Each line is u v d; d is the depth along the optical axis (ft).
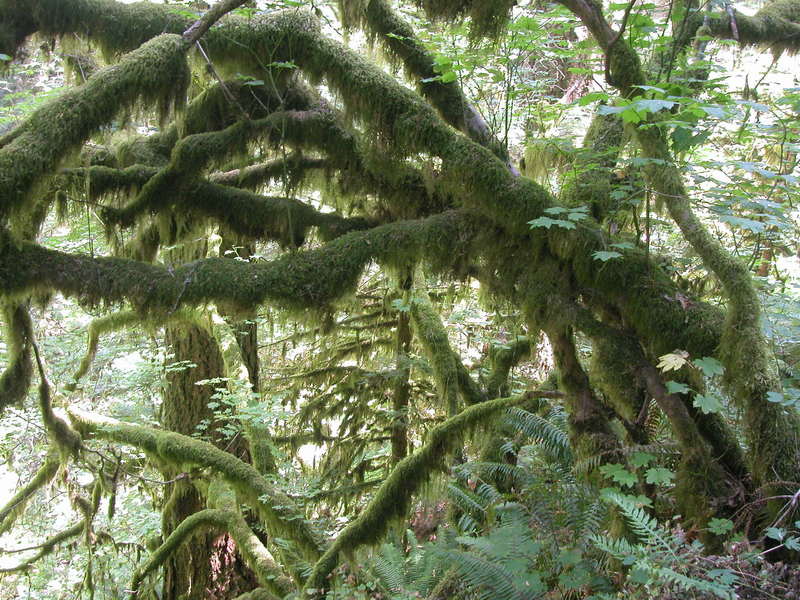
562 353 11.79
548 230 11.00
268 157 14.74
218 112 13.12
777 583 7.54
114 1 12.08
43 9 11.78
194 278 10.94
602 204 12.21
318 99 13.38
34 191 9.62
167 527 20.56
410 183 12.85
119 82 10.24
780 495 8.69
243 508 17.97
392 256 11.69
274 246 21.74
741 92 12.78
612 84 11.16
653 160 9.60
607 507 10.92
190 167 12.14
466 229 11.76
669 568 7.66
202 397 21.47
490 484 14.58
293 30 11.66
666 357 9.04
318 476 20.61
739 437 11.08
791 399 8.88
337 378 21.31
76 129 9.94
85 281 10.52
